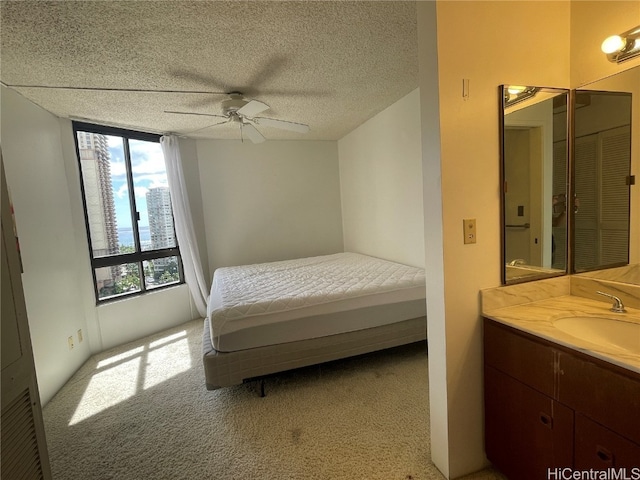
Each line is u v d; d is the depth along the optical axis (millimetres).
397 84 2609
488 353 1381
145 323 3480
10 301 1000
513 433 1291
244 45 1871
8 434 958
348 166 4391
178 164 3682
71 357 2650
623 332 1205
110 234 3369
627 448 909
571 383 1050
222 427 1866
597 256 1443
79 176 3027
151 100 2627
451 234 1315
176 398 2213
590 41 1380
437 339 1400
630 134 1309
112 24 1593
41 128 2584
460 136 1292
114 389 2379
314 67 2203
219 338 2055
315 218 4641
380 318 2408
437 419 1452
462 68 1271
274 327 2152
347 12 1603
